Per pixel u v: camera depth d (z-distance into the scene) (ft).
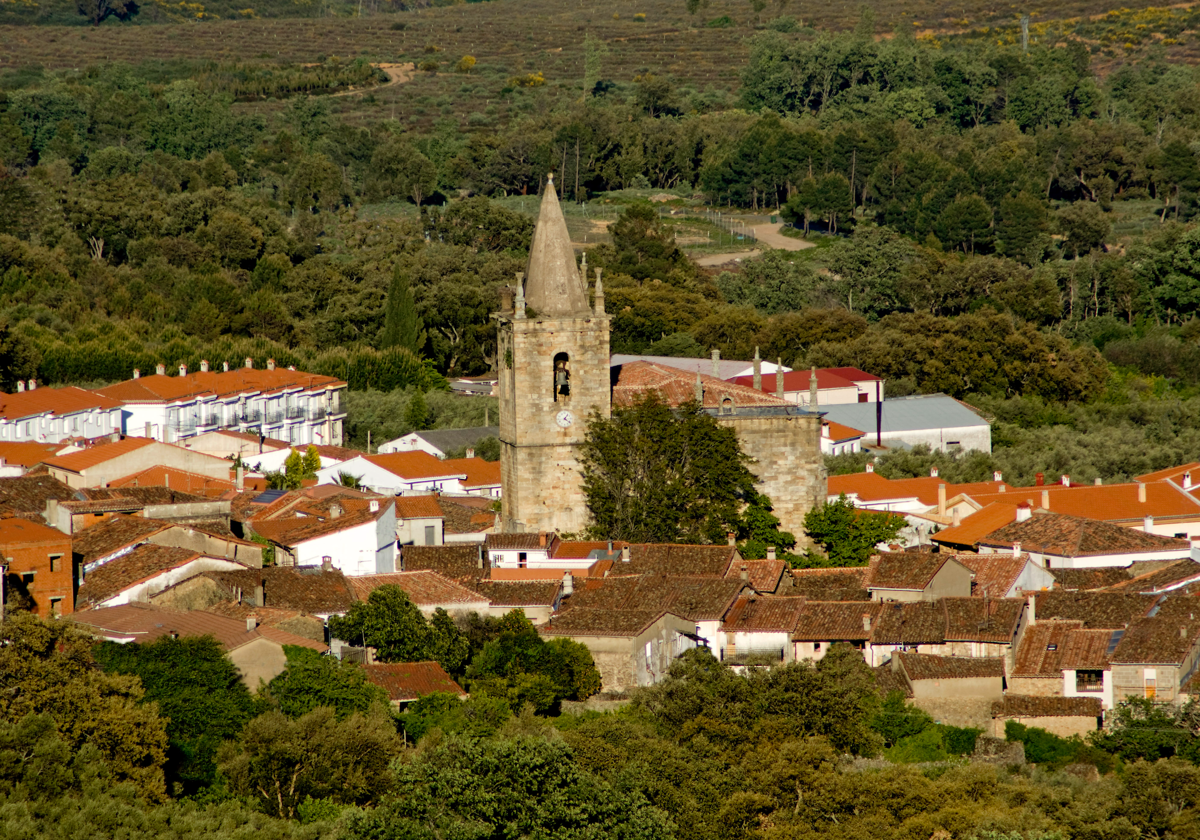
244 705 332.60
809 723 365.40
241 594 386.32
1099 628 411.34
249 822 290.76
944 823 320.70
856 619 409.90
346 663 355.15
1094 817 328.70
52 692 305.32
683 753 338.34
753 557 465.88
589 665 382.42
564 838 290.15
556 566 446.19
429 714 349.00
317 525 443.32
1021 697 387.14
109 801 284.41
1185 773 340.59
